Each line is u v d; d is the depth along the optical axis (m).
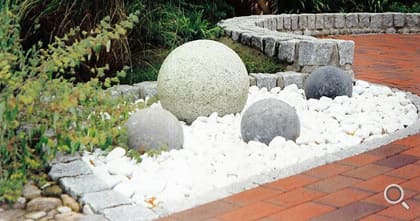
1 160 4.26
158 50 8.29
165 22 8.56
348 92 6.90
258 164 4.81
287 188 4.36
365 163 4.85
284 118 5.28
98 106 4.88
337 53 7.76
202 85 5.89
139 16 7.74
